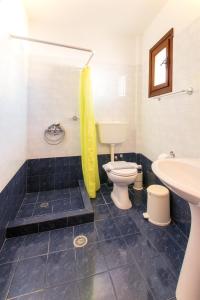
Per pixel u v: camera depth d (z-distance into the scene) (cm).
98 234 154
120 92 251
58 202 210
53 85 225
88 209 177
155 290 103
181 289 96
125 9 189
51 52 220
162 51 194
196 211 82
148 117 227
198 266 89
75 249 137
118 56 244
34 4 181
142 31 232
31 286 106
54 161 238
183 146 157
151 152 223
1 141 129
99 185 242
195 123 141
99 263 123
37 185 237
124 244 141
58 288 105
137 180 243
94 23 215
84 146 218
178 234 152
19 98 179
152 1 176
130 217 179
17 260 126
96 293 102
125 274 114
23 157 206
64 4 181
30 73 217
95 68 238
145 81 234
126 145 263
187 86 149
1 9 123
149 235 152
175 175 107
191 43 143
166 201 164
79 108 238
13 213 168
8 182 149
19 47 173
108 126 232
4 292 103
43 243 143
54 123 231
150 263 122
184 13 150
